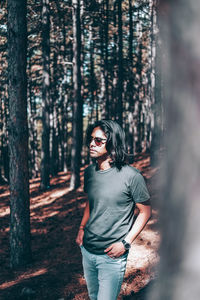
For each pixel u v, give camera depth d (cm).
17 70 532
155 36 1152
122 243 219
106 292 221
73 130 1255
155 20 1207
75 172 1259
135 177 219
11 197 564
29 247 574
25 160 559
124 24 1870
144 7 1255
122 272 228
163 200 78
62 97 2370
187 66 69
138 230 220
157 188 80
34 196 1240
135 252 528
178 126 72
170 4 73
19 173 555
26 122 554
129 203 227
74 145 1255
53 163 1877
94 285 247
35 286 460
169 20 74
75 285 451
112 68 1847
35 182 1648
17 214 562
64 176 1731
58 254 607
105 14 1569
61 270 515
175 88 73
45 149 1365
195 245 68
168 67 76
